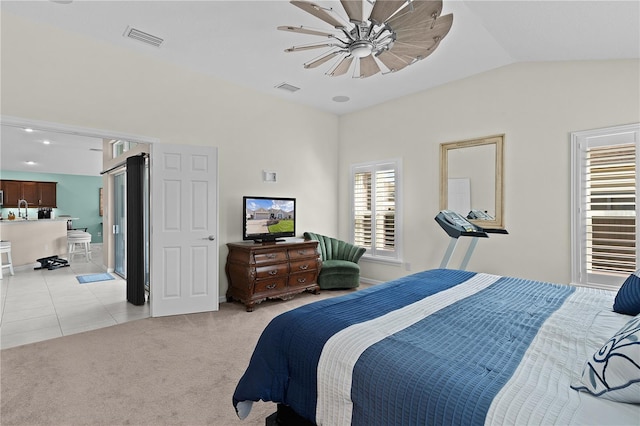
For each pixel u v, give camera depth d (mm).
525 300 1946
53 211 10484
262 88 4699
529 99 3734
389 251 5105
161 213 3779
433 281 2424
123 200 5930
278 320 1666
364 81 4402
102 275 6070
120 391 2203
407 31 2354
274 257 4238
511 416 913
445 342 1354
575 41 2924
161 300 3779
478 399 981
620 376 923
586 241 3373
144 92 3713
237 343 3008
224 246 4438
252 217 4457
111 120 3486
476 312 1723
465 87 4258
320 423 1336
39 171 10031
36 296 4637
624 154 3164
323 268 4875
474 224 4102
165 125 3879
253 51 3596
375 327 1495
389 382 1146
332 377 1308
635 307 1612
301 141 5332
